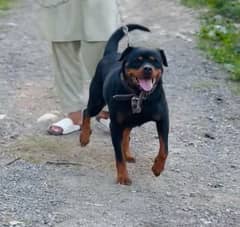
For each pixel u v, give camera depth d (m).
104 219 6.62
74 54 8.72
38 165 7.85
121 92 7.18
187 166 8.04
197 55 13.41
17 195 7.07
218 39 14.49
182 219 6.71
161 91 7.23
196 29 15.60
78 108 8.86
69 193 7.16
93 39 8.34
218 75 12.08
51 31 8.54
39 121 9.33
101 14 8.31
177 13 17.22
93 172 7.71
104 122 8.85
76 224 6.50
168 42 14.56
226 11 16.75
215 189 7.45
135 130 9.14
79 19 8.42
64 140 8.66
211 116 9.91
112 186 7.36
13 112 9.73
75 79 8.80
